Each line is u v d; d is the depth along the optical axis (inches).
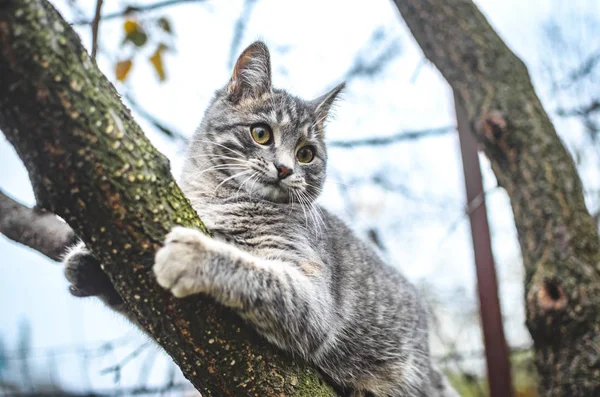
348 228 25.0
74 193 13.6
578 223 18.7
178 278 14.8
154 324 15.1
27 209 19.3
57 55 12.8
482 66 20.8
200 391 15.8
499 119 20.0
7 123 13.0
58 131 13.1
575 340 17.7
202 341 15.2
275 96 23.3
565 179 19.2
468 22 21.5
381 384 22.5
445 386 26.2
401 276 25.9
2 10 12.1
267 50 23.4
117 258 14.3
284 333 17.0
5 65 12.3
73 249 18.5
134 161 14.0
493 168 20.5
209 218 20.7
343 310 21.3
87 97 13.3
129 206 14.0
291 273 17.9
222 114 22.9
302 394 16.2
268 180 21.8
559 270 18.1
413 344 23.8
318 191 23.9
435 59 22.0
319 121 24.3
